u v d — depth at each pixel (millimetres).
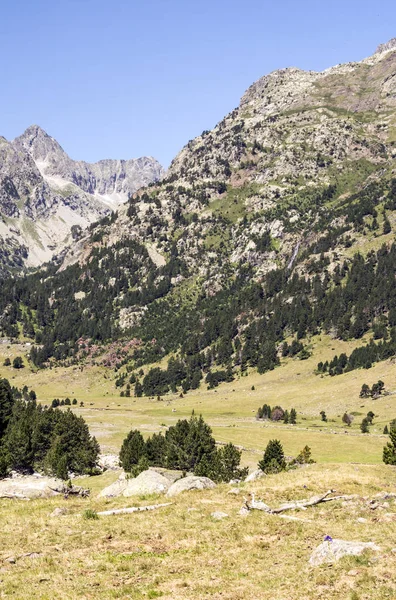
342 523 28219
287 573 21078
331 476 40375
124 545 25750
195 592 19703
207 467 66875
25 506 34938
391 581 18844
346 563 20953
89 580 21156
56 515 32156
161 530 27953
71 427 96000
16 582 21016
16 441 89188
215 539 26359
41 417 102438
